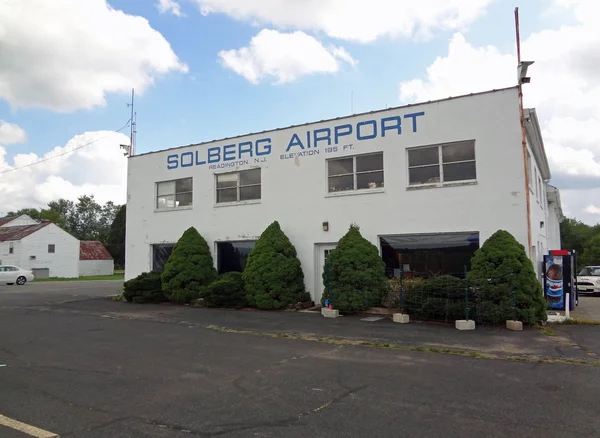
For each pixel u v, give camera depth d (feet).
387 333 31.99
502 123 39.70
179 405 17.37
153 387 19.76
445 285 35.50
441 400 17.65
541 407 16.74
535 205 46.62
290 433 14.57
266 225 51.65
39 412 16.63
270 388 19.47
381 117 45.24
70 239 159.74
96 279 140.67
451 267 41.29
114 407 17.19
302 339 30.53
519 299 34.06
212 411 16.67
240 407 17.08
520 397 17.92
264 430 14.84
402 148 43.96
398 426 15.05
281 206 50.72
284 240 47.78
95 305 52.49
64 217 318.45
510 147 39.24
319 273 48.49
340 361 24.25
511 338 29.89
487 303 33.96
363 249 41.91
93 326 37.01
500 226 39.14
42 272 149.07
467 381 20.22
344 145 47.14
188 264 52.60
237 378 21.08
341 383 20.12
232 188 55.26
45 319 41.27
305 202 49.14
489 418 15.69
